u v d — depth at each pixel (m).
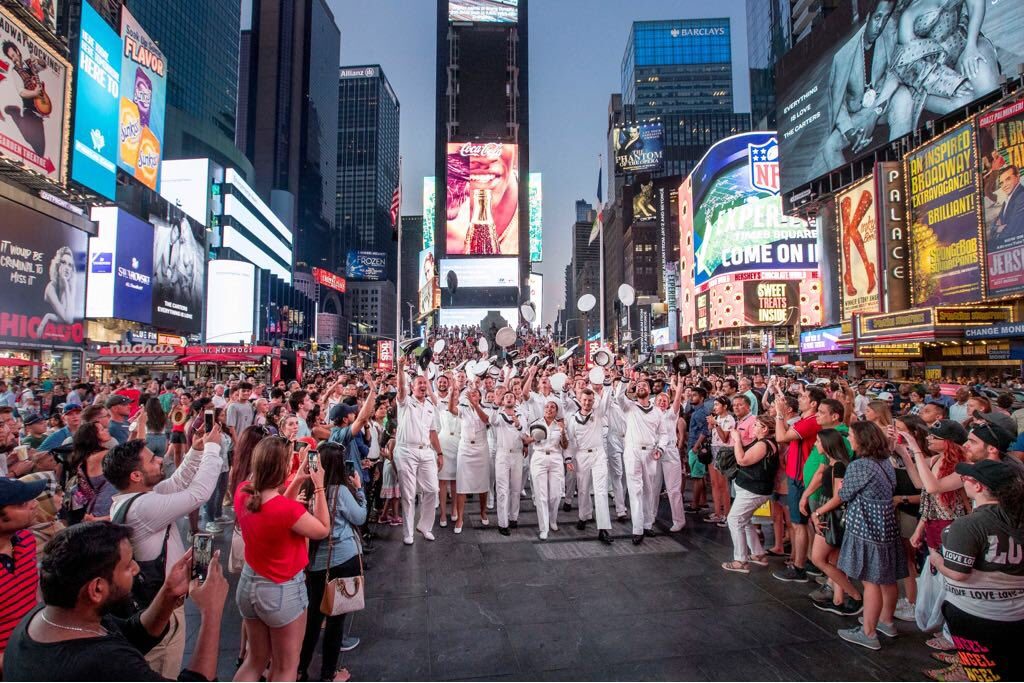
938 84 30.73
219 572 2.15
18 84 28.73
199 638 2.06
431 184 119.38
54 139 31.59
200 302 59.22
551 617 4.77
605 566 6.05
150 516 3.00
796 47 46.41
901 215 30.83
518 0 104.06
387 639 4.40
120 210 41.50
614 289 144.88
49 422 7.65
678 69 162.88
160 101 50.38
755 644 4.27
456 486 7.53
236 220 86.75
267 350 30.73
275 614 2.98
